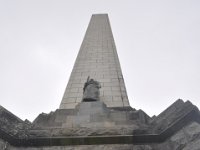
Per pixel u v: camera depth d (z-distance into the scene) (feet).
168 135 31.83
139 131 32.55
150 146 31.07
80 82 56.85
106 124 35.35
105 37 83.10
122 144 31.45
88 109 38.75
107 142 31.65
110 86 54.70
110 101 49.26
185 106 34.55
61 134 32.86
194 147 29.96
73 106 48.80
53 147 31.78
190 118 33.30
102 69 62.54
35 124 35.60
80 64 65.67
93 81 45.60
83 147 31.45
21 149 31.60
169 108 35.65
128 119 36.47
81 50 74.43
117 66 64.23
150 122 34.99
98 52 72.08
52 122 36.86
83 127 34.06
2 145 31.24
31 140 32.17
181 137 31.35
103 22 98.02
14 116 35.04
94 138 31.89
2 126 32.71
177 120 32.81
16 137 32.14
